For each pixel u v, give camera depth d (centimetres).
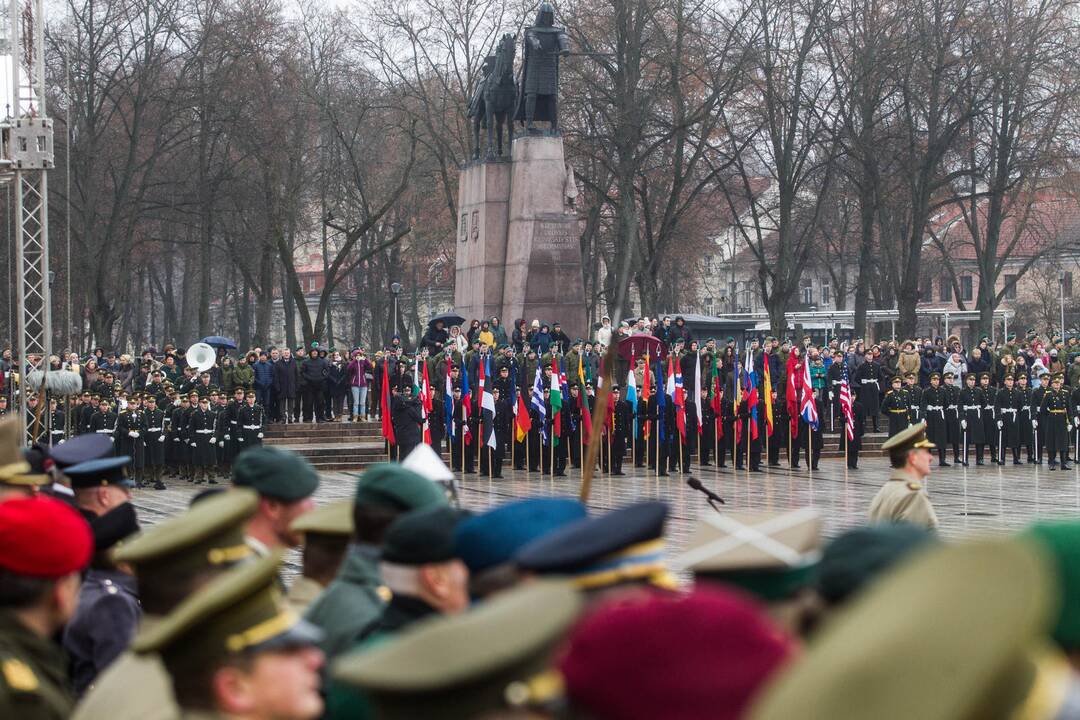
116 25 6475
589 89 6419
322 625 675
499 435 4331
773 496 3488
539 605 297
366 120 8600
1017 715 217
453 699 289
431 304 10450
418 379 4131
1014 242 7319
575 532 457
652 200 7181
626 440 4550
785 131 6844
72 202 6688
